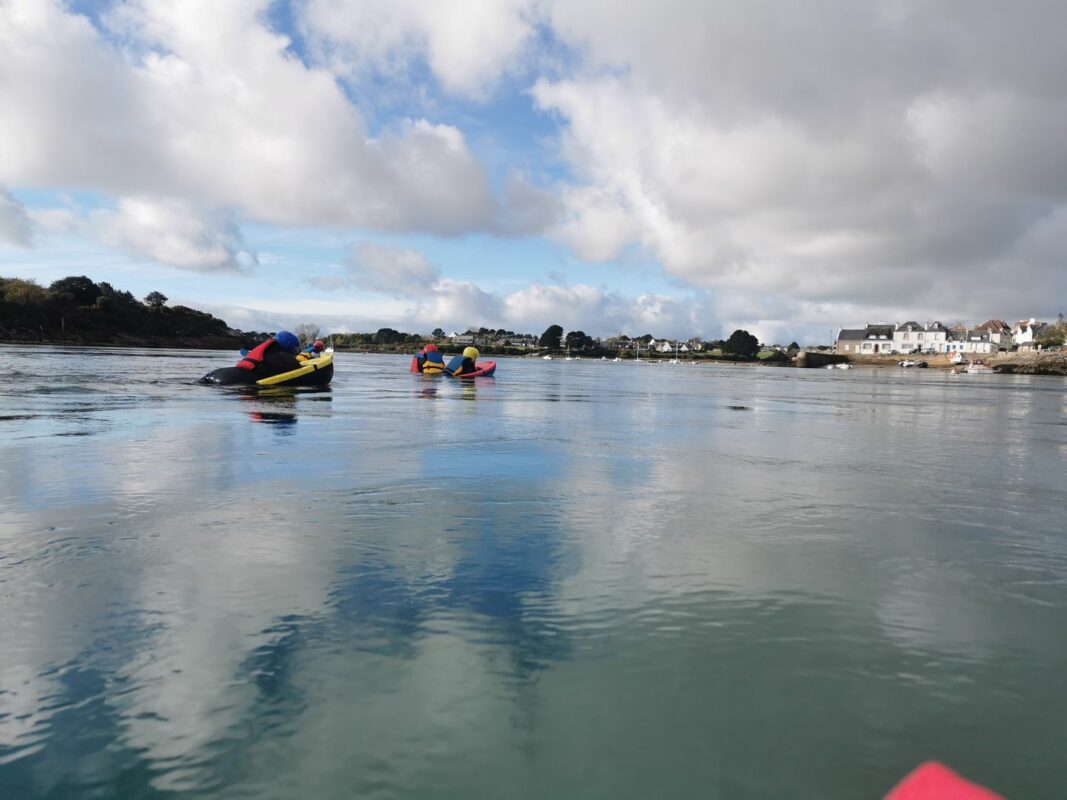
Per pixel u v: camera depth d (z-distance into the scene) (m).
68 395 18.66
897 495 7.54
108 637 3.44
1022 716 2.89
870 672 3.26
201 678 3.05
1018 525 6.20
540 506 6.52
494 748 2.58
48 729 2.65
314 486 7.20
